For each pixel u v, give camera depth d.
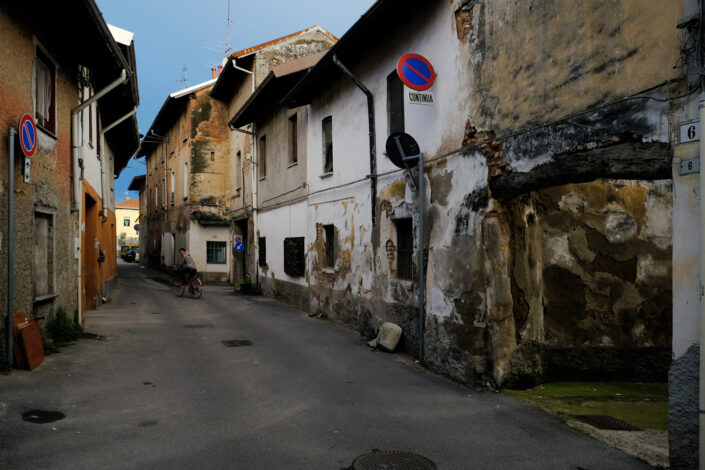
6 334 6.72
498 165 6.46
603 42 4.86
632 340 7.50
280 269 17.38
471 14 7.10
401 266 9.49
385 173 9.75
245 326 11.78
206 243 26.17
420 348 8.05
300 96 13.77
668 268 7.68
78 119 10.13
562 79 5.39
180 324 11.91
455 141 7.46
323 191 13.34
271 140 18.52
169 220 31.59
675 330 3.94
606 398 6.27
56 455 4.22
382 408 5.72
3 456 4.17
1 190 6.56
